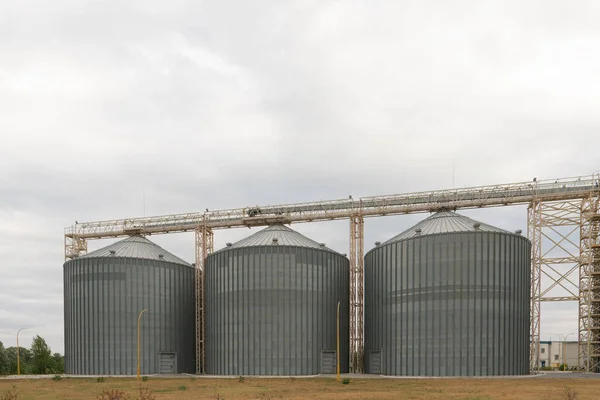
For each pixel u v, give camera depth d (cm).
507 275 7181
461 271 7131
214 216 9731
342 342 8419
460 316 7025
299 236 8819
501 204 8262
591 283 7988
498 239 7212
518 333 7175
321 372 7956
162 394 4834
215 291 8494
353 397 4388
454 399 4150
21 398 4741
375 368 7919
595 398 4169
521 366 7156
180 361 9088
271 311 7906
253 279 8050
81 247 10744
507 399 4125
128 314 8656
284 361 7775
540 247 8169
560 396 4331
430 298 7206
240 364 7925
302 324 7938
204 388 5509
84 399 4581
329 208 9069
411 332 7288
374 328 8025
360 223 8912
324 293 8225
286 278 8000
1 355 11525
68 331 8988
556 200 8131
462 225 7625
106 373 8456
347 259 8900
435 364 7025
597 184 7906
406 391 4925
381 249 7981
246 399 4284
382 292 7869
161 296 9006
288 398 4344
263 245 8125
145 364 8619
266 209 9469
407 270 7488
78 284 8900
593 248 8162
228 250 8362
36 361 12312
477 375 6862
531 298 8100
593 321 8125
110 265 8762
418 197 8619
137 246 9388
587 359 7869
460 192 8425
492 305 7038
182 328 9250
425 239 7394
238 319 8050
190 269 9625
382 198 8800
